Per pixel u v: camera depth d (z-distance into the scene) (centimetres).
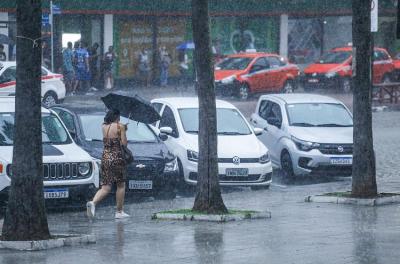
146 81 7569
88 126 3186
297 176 3716
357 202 2819
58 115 3212
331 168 3553
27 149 2062
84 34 7219
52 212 2809
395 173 3681
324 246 2020
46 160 2714
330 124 3697
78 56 6662
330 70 7319
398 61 7988
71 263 1844
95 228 2394
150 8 7431
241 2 7944
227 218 2475
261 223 2425
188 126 3409
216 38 7988
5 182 2666
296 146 3578
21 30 2047
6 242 2028
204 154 2541
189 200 3112
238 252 1956
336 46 8725
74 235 2139
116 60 7444
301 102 3778
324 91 7425
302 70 8131
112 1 7219
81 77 6694
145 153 3086
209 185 2547
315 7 8288
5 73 5216
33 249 2011
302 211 2675
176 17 7738
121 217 2636
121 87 7456
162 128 3306
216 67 6819
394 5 8844
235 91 6662
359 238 2134
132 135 3212
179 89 7362
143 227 2391
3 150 2738
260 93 6819
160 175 3064
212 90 2520
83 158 2784
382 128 5272
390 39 8969
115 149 2606
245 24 8156
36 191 2073
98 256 1923
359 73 2817
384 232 2231
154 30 7631
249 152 3303
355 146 2844
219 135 3400
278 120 3716
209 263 1831
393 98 6788
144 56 7494
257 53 6950
